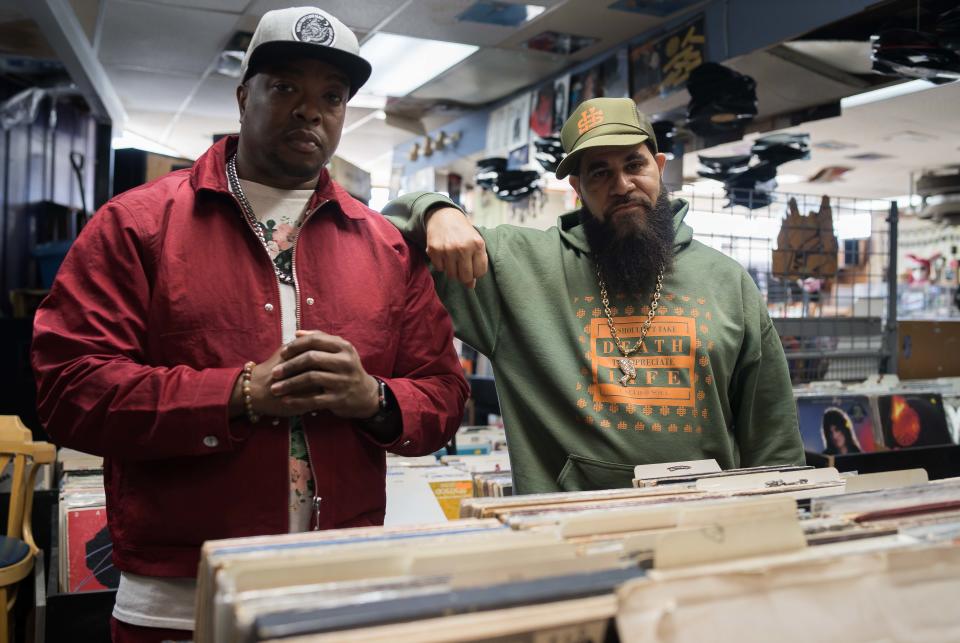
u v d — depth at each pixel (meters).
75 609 1.98
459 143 6.84
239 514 1.23
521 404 1.68
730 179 3.39
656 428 1.59
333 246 1.38
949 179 7.11
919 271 8.91
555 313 1.68
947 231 8.66
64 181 6.95
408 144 7.72
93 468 2.65
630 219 1.61
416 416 1.30
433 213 1.53
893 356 3.50
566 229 1.81
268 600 0.67
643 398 1.60
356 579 0.73
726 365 1.65
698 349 1.62
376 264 1.41
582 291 1.70
